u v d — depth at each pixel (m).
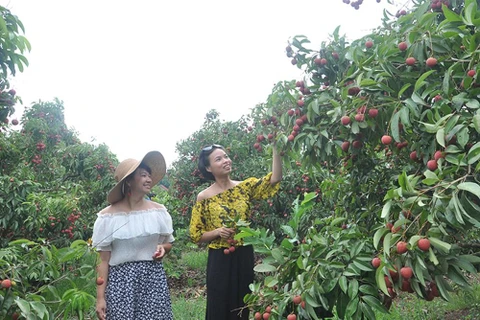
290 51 2.43
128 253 2.71
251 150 7.37
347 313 1.61
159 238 2.88
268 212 6.14
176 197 8.32
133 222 2.73
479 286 4.41
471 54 1.65
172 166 8.45
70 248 2.22
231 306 2.99
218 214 3.05
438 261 1.50
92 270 2.32
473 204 1.42
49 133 7.61
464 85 1.66
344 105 2.04
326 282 1.72
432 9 2.16
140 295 2.69
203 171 3.31
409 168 2.23
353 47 2.16
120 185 2.74
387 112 1.88
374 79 1.93
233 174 7.14
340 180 2.97
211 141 7.89
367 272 1.74
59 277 2.17
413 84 1.88
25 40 2.48
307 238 2.01
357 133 2.04
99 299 2.66
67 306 2.11
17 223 5.15
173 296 6.16
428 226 1.53
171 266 7.18
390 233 1.52
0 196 5.11
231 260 3.01
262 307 1.97
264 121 2.63
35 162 6.77
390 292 1.67
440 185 1.44
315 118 2.27
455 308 4.14
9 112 3.02
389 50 1.90
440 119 1.58
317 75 2.42
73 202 5.58
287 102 2.46
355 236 1.89
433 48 1.80
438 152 1.60
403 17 1.98
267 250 2.03
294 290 1.80
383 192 2.68
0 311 1.85
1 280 1.96
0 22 2.29
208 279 3.06
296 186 6.05
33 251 2.15
